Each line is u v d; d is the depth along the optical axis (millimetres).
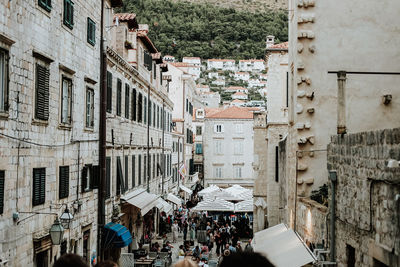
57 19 15953
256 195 41594
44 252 15055
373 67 19578
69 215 14562
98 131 21266
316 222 16016
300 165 19609
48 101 15023
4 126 12047
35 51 13852
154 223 39344
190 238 37719
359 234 11328
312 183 19578
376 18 19594
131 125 29078
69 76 17188
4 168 12062
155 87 39156
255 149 41812
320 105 19656
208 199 38875
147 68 35688
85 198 19406
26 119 13477
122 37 27797
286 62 35938
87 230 19719
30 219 13812
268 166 37281
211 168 77000
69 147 17312
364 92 19469
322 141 19625
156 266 24891
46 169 15102
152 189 37938
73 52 17734
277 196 37250
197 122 90750
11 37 12445
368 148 10719
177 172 58781
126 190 27656
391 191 9438
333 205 13453
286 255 13852
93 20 20359
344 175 12609
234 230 34938
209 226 38250
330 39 19641
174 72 65938
